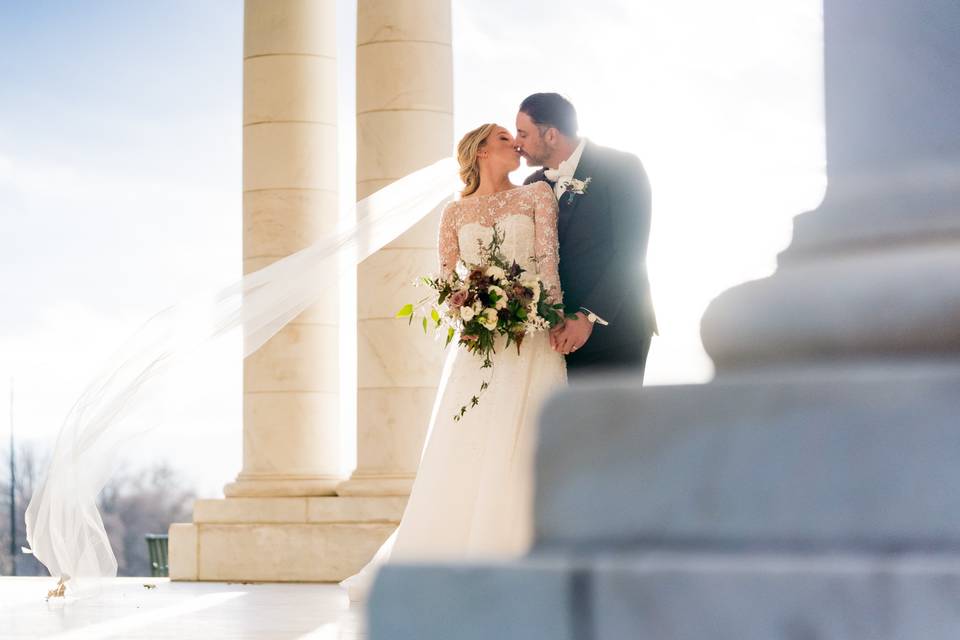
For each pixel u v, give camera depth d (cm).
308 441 2242
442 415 1227
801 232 291
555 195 1214
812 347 249
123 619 1368
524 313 1155
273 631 1176
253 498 2191
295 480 2209
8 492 5462
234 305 1688
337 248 1675
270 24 2298
